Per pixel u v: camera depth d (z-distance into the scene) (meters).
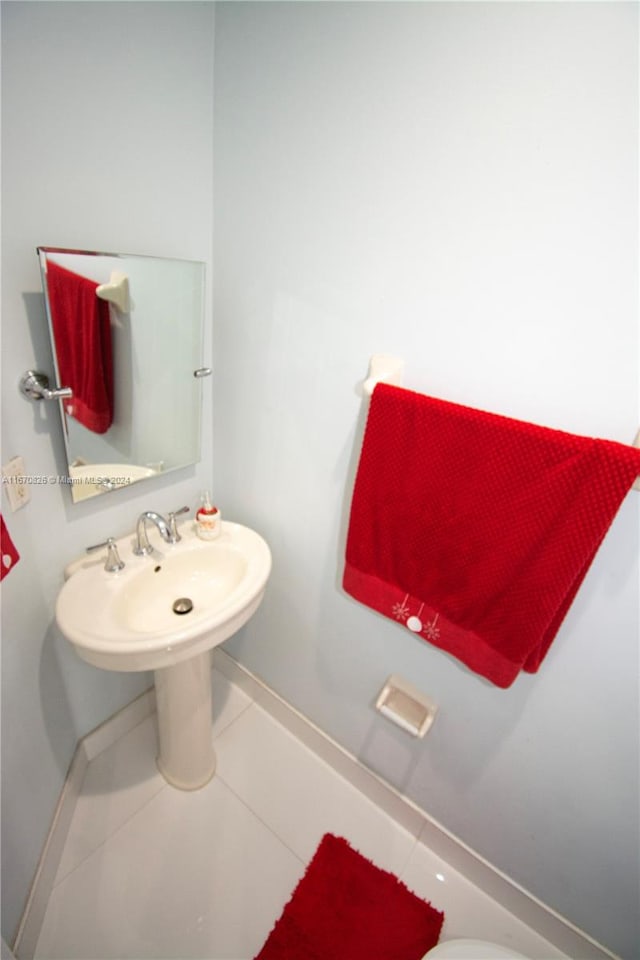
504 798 1.09
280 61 0.88
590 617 0.83
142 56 0.86
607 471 0.67
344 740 1.41
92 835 1.21
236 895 1.13
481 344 0.81
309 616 1.34
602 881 0.99
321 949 1.05
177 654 0.92
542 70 0.64
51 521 1.00
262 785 1.38
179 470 1.32
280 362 1.12
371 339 0.94
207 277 1.17
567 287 0.71
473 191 0.74
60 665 1.15
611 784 0.91
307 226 0.95
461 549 0.88
